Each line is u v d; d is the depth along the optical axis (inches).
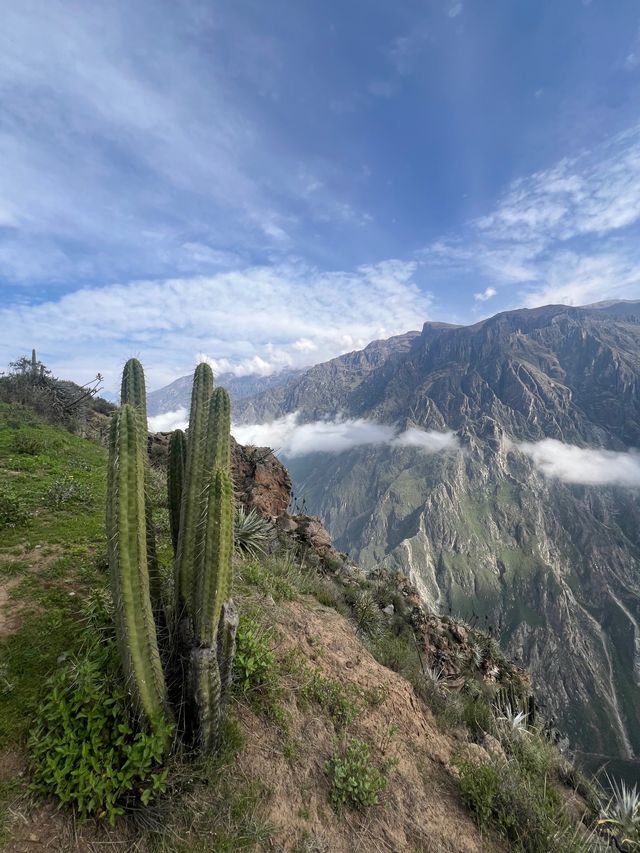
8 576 213.6
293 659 216.2
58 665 150.9
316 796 150.9
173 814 119.8
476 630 539.2
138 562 126.8
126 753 118.2
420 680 289.1
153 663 129.1
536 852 169.3
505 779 195.2
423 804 170.7
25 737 124.5
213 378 184.9
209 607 134.1
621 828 214.7
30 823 107.3
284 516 531.2
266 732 167.0
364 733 192.5
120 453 126.6
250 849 121.6
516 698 397.4
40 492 355.9
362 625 357.7
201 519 143.3
